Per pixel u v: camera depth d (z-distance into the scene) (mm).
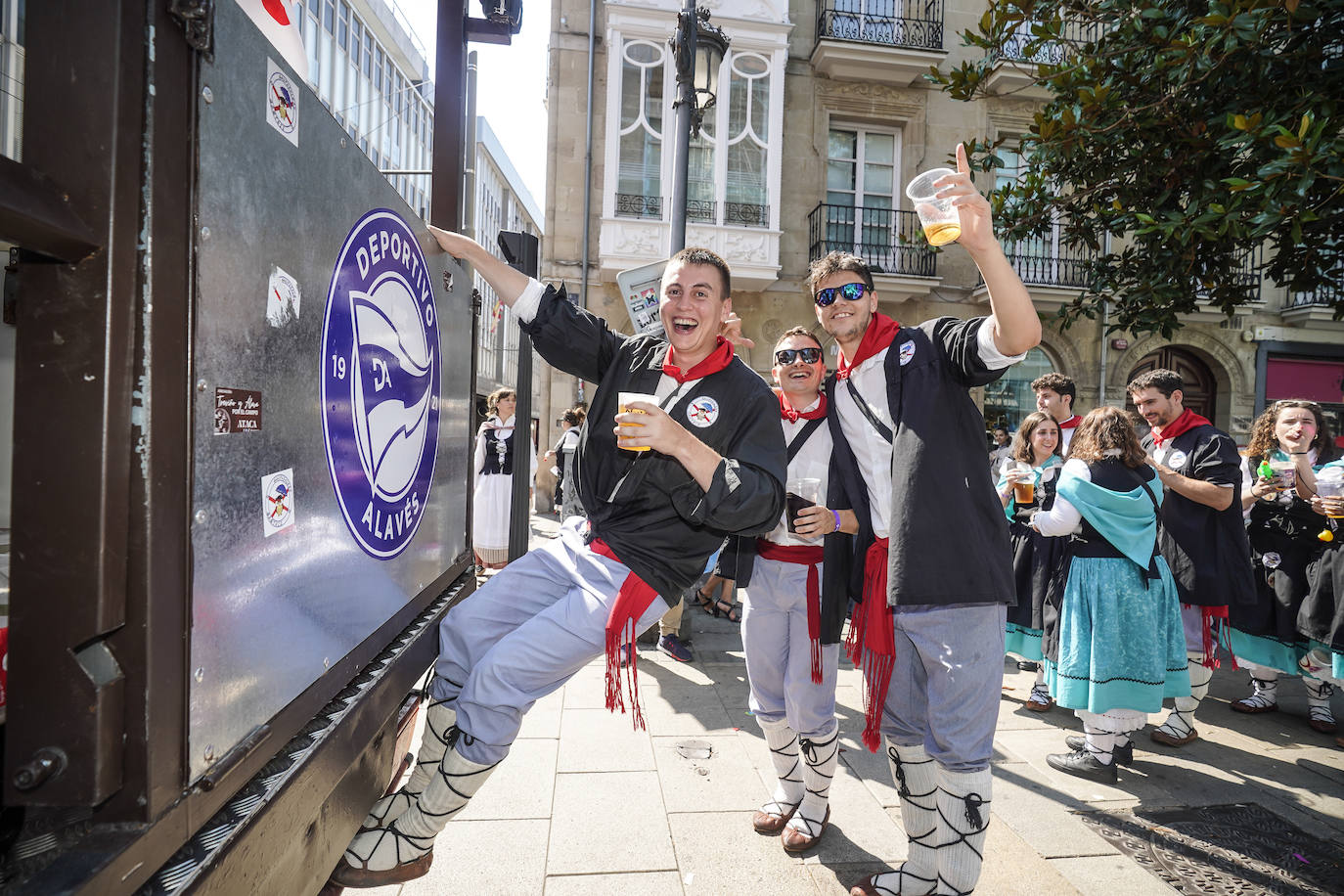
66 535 683
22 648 689
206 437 797
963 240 1714
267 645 938
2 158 605
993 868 2475
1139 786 3137
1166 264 4184
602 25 11188
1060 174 4551
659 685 4168
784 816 2615
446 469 1818
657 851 2473
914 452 1998
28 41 687
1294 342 13133
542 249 11258
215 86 802
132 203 691
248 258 882
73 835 709
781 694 2584
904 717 2221
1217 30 3408
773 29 11227
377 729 1310
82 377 680
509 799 2799
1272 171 3123
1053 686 3400
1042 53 11336
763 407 1794
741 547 2512
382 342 1365
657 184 11211
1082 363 12766
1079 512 3199
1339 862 2541
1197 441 3738
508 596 1806
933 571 1925
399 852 1583
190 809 780
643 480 1750
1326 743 3701
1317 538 3814
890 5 12109
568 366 2039
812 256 11891
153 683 712
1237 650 4191
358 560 1260
